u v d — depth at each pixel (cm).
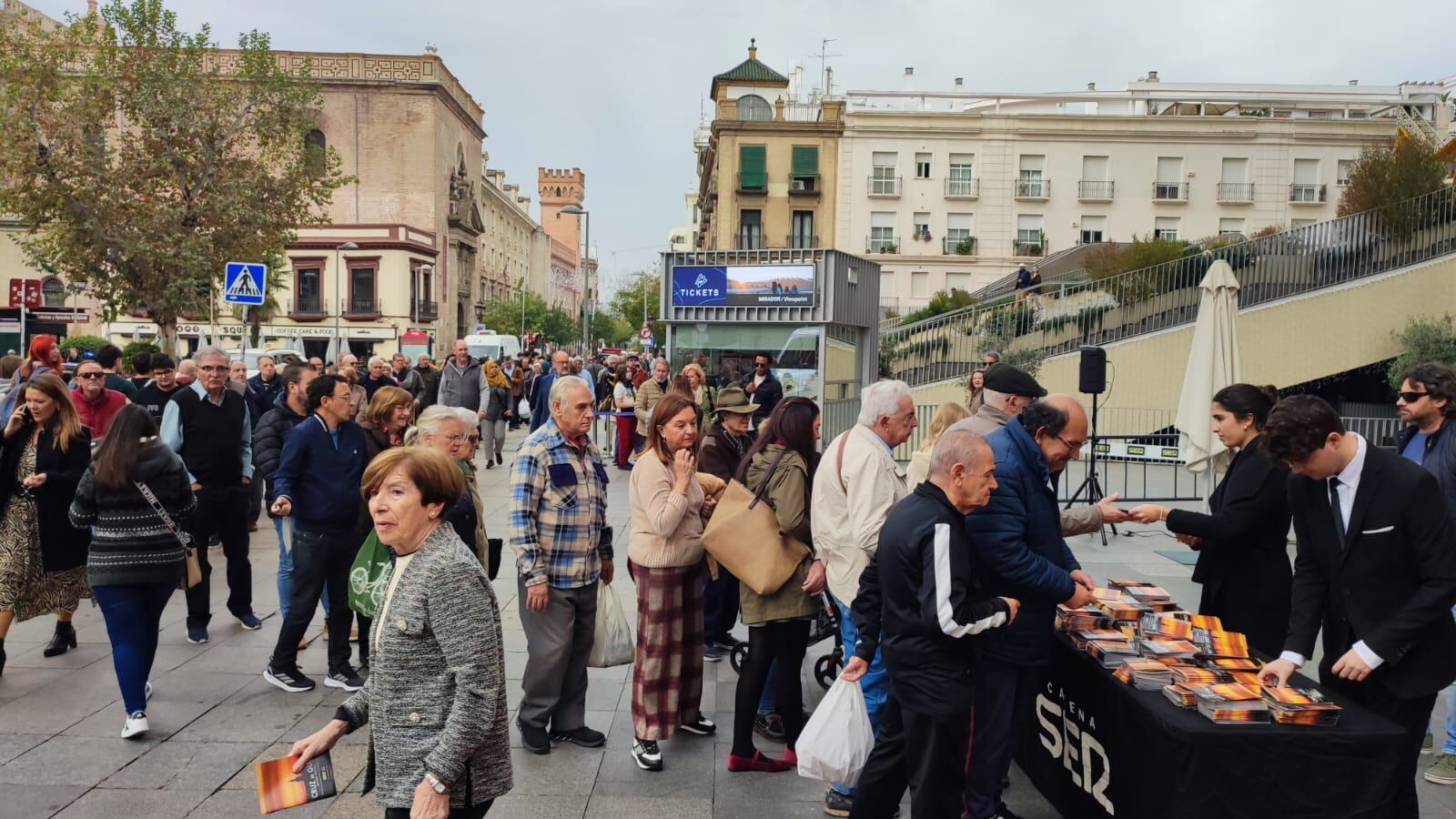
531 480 459
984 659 351
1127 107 4828
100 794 423
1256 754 300
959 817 357
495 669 267
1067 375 2025
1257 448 420
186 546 498
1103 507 454
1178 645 368
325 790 269
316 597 550
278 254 3012
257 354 2425
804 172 4462
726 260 1587
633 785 438
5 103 2484
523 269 9562
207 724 503
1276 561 422
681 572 468
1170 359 1972
